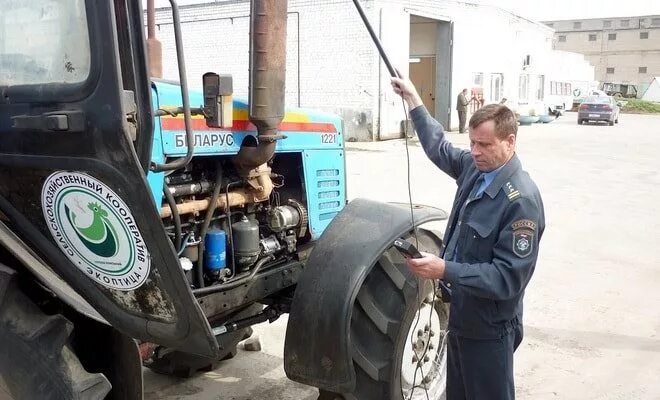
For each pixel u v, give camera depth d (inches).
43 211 83.7
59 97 73.8
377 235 112.8
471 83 941.2
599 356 172.4
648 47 2610.7
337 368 105.5
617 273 242.2
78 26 72.1
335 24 743.7
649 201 381.1
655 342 181.5
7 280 74.6
